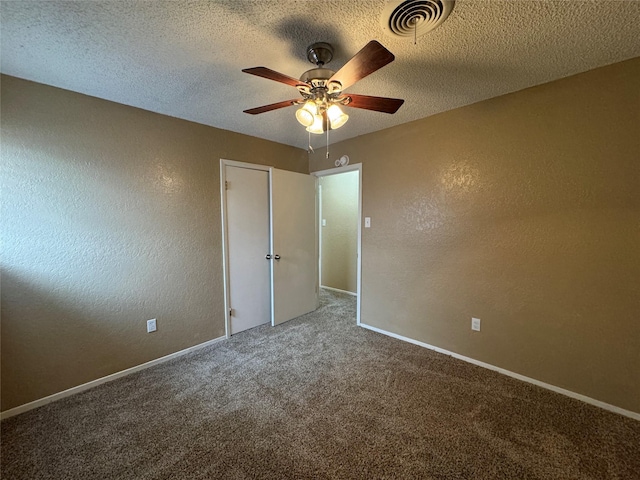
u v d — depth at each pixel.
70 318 2.03
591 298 1.86
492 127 2.21
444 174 2.50
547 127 1.96
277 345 2.80
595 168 1.80
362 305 3.27
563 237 1.94
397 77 1.88
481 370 2.31
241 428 1.69
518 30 1.41
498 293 2.25
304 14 1.29
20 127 1.82
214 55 1.62
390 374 2.26
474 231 2.35
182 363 2.46
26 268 1.86
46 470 1.42
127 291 2.29
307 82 1.50
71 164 2.00
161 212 2.46
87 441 1.60
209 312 2.83
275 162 3.34
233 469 1.42
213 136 2.78
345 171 3.37
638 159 1.67
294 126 2.79
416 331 2.80
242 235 3.09
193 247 2.68
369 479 1.36
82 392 2.06
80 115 2.03
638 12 1.27
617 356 1.79
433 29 1.40
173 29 1.39
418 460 1.46
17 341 1.84
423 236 2.69
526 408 1.84
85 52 1.57
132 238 2.30
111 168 2.18
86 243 2.08
